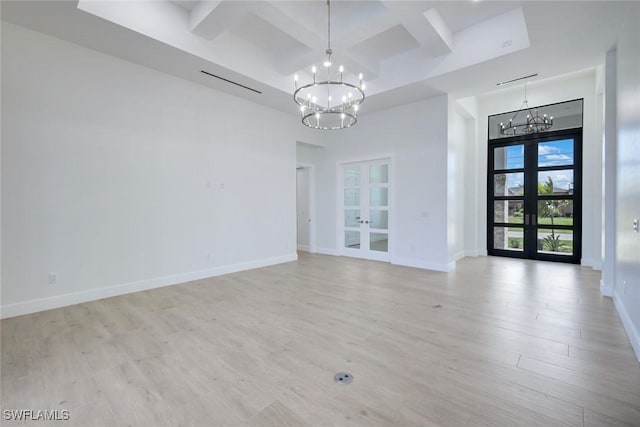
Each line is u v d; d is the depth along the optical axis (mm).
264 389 1966
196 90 4781
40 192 3387
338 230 7098
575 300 3699
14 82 3223
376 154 6285
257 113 5703
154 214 4316
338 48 4230
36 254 3363
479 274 5121
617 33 3318
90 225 3746
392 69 5012
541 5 2861
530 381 2023
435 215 5449
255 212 5688
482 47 4039
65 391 1947
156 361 2318
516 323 3004
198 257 4824
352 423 1653
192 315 3270
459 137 6766
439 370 2172
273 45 4680
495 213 7020
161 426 1644
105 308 3482
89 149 3727
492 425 1625
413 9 3377
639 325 2377
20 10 2990
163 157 4406
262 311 3385
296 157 7082
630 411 1719
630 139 2803
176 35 3732
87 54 3709
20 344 2588
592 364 2232
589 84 5715
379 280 4738
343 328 2916
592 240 5664
